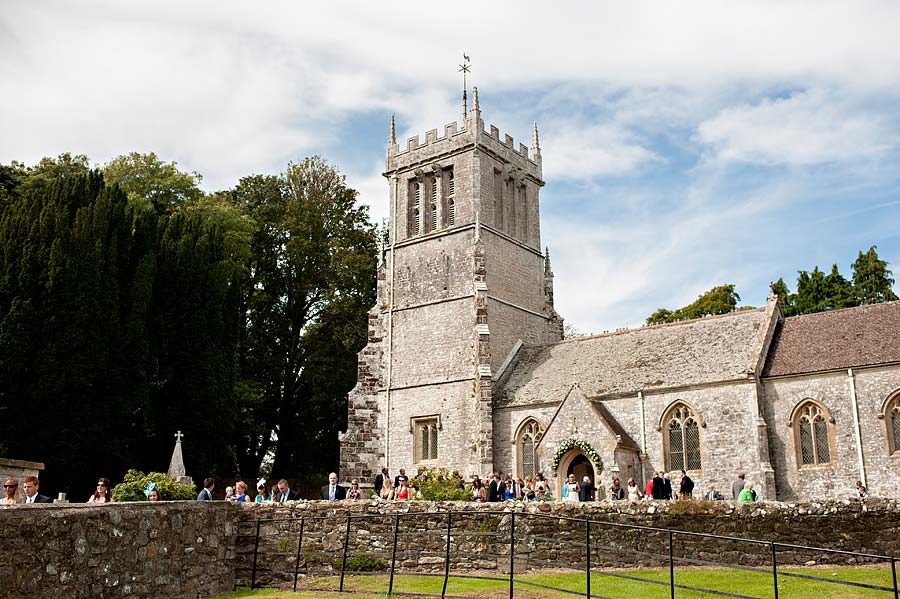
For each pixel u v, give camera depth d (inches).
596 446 1605.6
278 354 2425.0
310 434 2429.9
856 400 1450.5
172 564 679.1
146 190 2288.4
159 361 1784.0
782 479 1498.5
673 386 1619.1
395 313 2085.4
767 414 1540.4
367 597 666.8
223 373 1899.6
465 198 2038.6
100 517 587.2
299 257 2442.2
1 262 1588.3
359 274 2464.3
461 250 2006.6
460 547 839.1
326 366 2354.8
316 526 842.8
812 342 1576.0
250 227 2306.8
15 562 506.0
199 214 2159.2
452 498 1343.5
